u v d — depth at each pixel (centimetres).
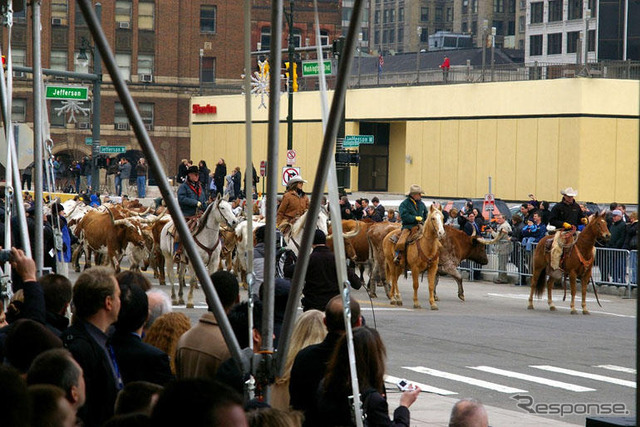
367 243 2714
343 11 14038
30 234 1547
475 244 2644
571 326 2156
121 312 654
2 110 937
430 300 2422
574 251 2377
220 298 729
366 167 6775
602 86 5316
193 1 7506
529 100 5553
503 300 2708
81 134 7331
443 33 12038
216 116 7262
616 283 2936
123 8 7331
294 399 681
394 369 1560
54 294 714
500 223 3556
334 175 546
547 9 10431
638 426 459
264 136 6744
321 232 1416
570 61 10150
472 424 564
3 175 4978
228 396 333
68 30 7038
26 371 562
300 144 6619
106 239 2672
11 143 944
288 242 2219
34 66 927
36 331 566
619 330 2105
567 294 2936
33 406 396
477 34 14100
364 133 6719
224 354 716
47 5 6962
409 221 2431
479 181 5828
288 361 762
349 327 552
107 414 612
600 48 7625
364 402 611
